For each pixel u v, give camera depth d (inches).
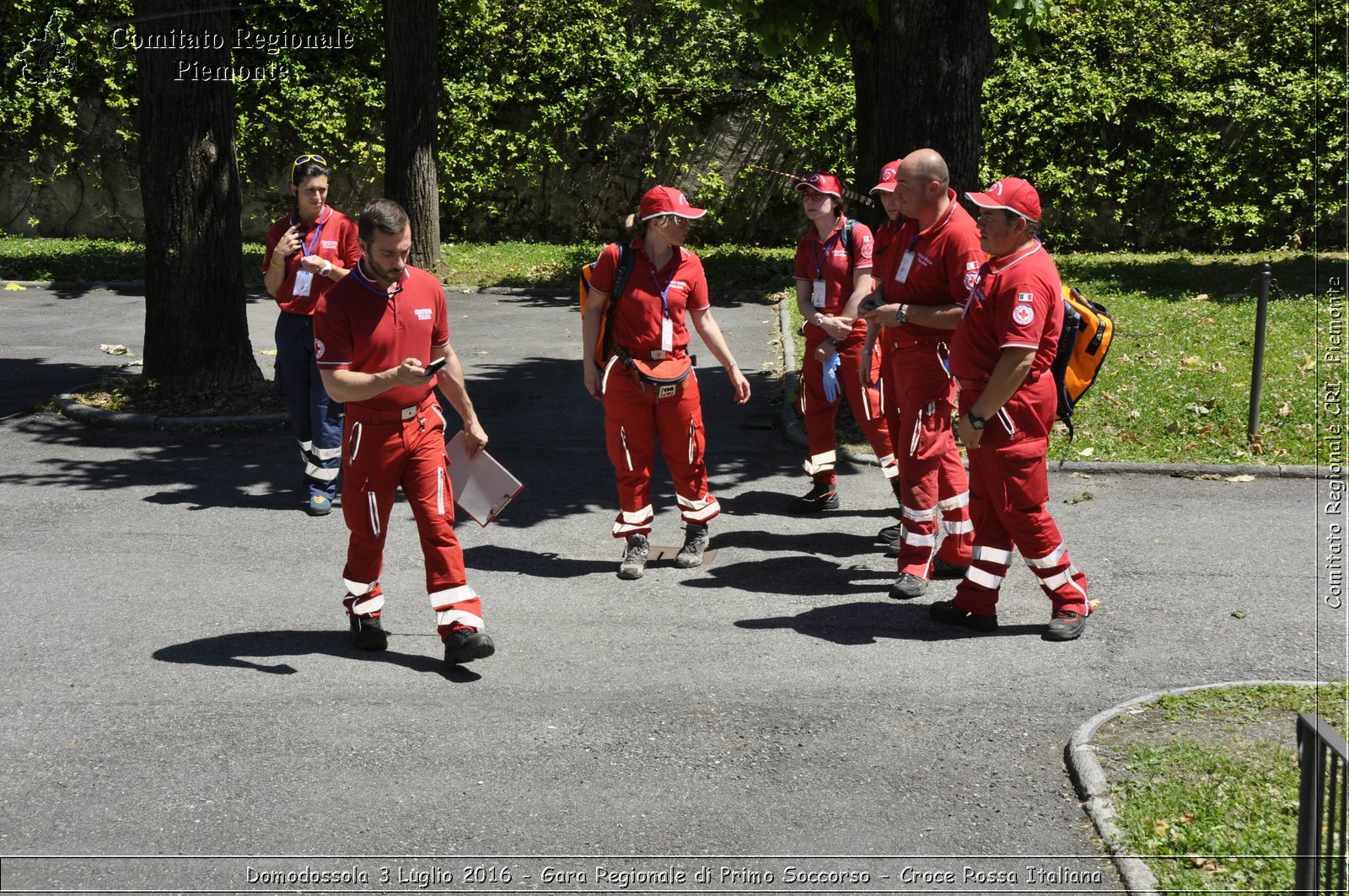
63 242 774.5
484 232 818.8
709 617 234.8
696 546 266.8
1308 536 275.7
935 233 230.4
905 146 356.8
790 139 783.1
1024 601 241.0
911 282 234.4
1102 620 229.0
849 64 773.9
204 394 410.3
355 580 214.8
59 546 276.2
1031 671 207.6
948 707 194.7
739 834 160.4
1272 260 702.5
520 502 314.0
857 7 429.7
